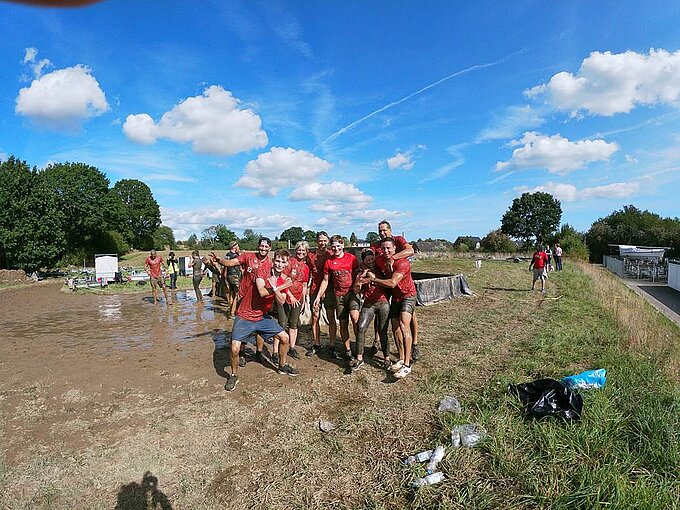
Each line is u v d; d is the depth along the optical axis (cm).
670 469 360
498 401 496
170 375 620
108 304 1396
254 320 577
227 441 433
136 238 6094
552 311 1128
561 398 458
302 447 420
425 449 414
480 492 342
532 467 368
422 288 1241
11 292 1911
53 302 1499
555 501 325
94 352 756
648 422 425
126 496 352
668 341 841
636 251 4922
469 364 651
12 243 2920
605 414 450
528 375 601
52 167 4441
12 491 356
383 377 601
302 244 698
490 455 392
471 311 1128
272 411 498
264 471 384
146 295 1634
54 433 451
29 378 619
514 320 1002
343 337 666
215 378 605
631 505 314
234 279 1041
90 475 378
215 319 1062
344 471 382
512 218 7375
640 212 6900
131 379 607
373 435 441
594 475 349
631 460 375
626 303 1402
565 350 728
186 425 466
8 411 505
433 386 561
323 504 341
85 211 4325
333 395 542
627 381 557
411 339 629
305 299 945
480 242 5978
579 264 3481
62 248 3294
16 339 881
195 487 362
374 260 621
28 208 3030
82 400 535
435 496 343
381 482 366
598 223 6912
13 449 420
